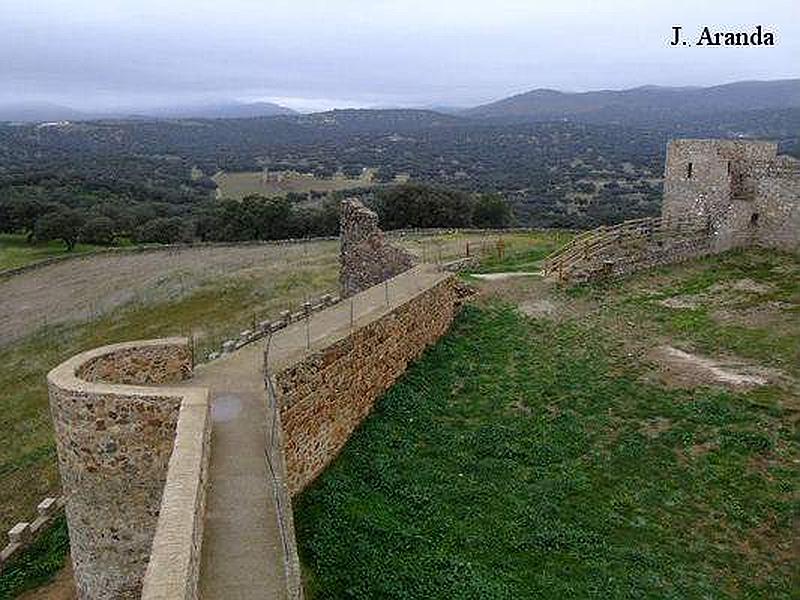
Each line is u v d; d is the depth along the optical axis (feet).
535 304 75.56
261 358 46.70
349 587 35.86
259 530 28.48
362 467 46.47
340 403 47.55
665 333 67.00
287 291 128.16
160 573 21.26
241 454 34.30
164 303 133.39
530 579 37.40
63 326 133.80
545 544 39.91
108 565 38.09
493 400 55.83
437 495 44.39
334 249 175.73
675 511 42.22
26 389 102.37
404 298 60.49
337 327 51.19
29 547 50.78
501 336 67.62
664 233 92.68
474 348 65.41
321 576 36.45
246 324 108.58
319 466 44.86
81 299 154.30
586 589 36.52
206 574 26.05
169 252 194.80
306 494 42.63
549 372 59.72
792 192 88.84
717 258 90.74
